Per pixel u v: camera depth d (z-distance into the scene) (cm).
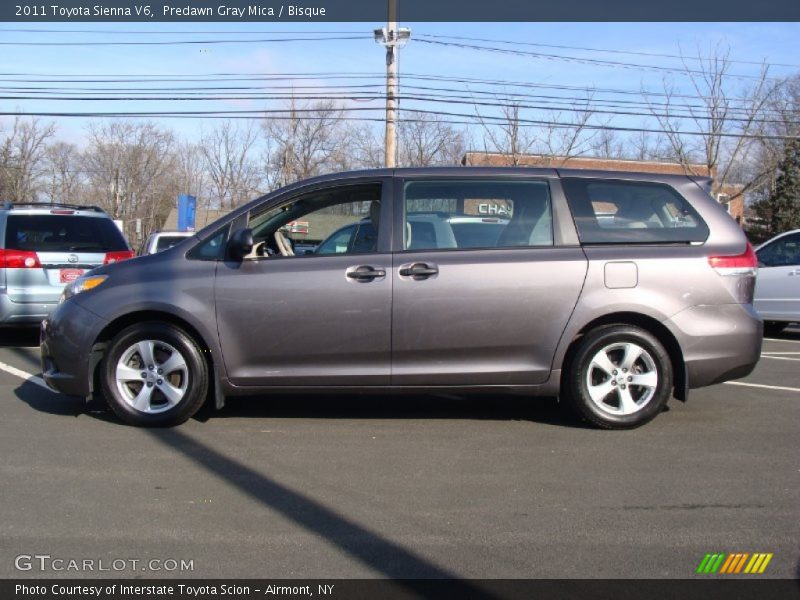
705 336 540
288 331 536
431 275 533
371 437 538
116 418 580
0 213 903
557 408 621
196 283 539
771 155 2998
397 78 2012
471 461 485
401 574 338
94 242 930
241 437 535
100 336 555
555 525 388
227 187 5109
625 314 542
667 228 553
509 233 549
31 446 510
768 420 585
